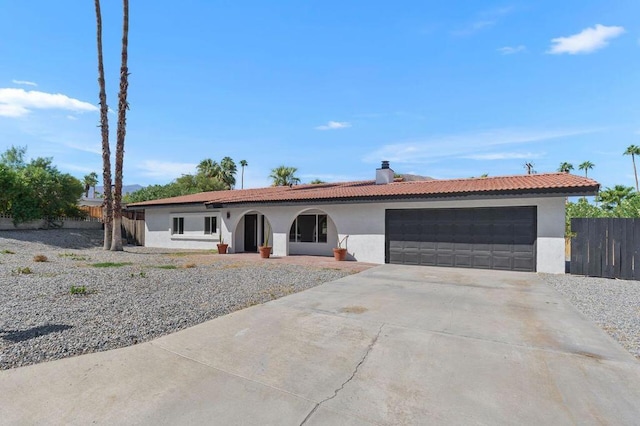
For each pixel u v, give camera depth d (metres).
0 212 21.19
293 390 3.33
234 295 7.47
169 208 22.17
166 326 5.23
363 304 6.79
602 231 10.55
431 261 13.42
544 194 10.95
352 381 3.52
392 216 14.29
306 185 23.33
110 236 18.81
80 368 3.74
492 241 12.37
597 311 6.35
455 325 5.42
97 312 5.85
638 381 3.53
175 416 2.87
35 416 2.85
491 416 2.89
